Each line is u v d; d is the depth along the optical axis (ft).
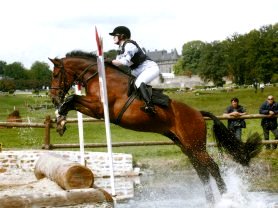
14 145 53.11
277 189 27.04
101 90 22.99
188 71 405.39
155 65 24.38
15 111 64.28
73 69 24.66
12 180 31.07
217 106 149.48
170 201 25.05
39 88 399.44
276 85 247.91
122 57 24.03
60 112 23.80
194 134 24.43
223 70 287.89
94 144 38.34
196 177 33.99
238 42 235.61
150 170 37.76
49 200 18.76
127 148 48.37
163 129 24.35
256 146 25.63
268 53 219.20
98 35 22.89
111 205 19.75
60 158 25.88
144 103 23.53
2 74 542.16
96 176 35.73
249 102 152.56
